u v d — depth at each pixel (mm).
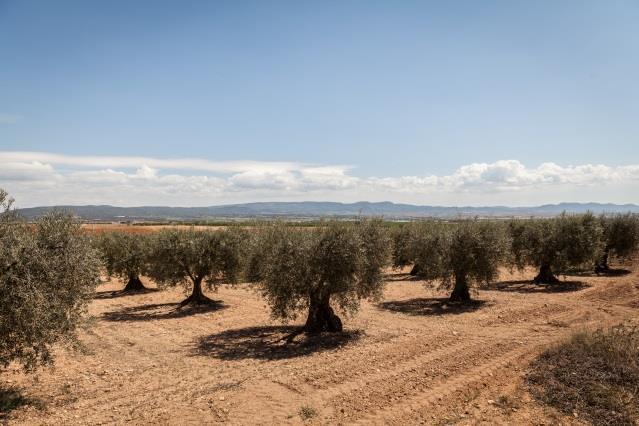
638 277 32406
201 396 11008
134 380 12367
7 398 10742
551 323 18562
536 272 37938
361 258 17391
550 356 12992
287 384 11773
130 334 18359
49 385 11914
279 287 16906
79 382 12188
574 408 9609
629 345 12141
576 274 35406
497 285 30609
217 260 25125
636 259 42906
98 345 16547
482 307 22766
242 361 14188
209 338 17547
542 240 30250
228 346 16234
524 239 31578
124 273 32625
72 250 11008
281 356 14695
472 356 13984
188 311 23547
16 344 10195
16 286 9719
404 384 11602
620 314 20031
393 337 16922
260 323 20359
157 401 10711
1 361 10273
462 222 25062
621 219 36281
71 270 10930
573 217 30625
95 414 9953
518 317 20062
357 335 17328
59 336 10906
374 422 9398
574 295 25719
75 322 11234
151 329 19328
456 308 22797
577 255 29594
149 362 14250
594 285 29203
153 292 31500
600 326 17547
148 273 28719
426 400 10508
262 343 16578
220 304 25500
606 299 24125
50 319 10469
